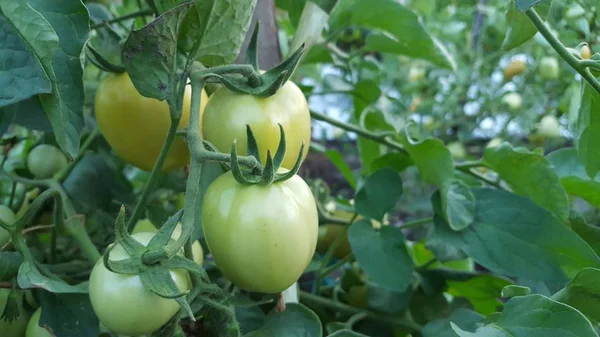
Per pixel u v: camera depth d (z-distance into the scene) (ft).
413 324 1.22
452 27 3.15
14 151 1.83
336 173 3.09
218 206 0.76
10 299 0.93
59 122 0.80
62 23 0.79
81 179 1.26
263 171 0.75
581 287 0.90
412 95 3.17
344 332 0.91
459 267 1.49
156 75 0.83
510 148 1.13
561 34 1.39
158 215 1.22
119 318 0.70
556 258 1.05
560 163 1.26
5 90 0.75
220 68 0.83
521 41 1.06
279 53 1.21
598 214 1.70
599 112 0.99
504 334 0.81
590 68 0.99
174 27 0.78
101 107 1.02
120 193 1.35
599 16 1.27
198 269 0.70
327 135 3.49
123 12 1.84
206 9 0.82
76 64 0.79
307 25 1.17
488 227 1.12
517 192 1.23
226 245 0.76
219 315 0.87
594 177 1.08
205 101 1.02
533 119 2.57
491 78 3.10
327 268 1.32
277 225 0.74
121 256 0.71
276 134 0.86
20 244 0.89
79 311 0.90
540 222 1.09
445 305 1.27
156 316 0.71
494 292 1.30
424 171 1.25
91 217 1.29
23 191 1.25
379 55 3.82
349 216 1.49
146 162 1.09
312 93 1.63
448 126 3.04
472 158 2.88
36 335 0.93
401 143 1.31
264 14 1.18
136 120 1.01
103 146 1.37
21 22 0.73
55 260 1.15
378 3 1.43
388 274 1.10
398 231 1.16
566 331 0.78
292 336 0.91
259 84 0.85
